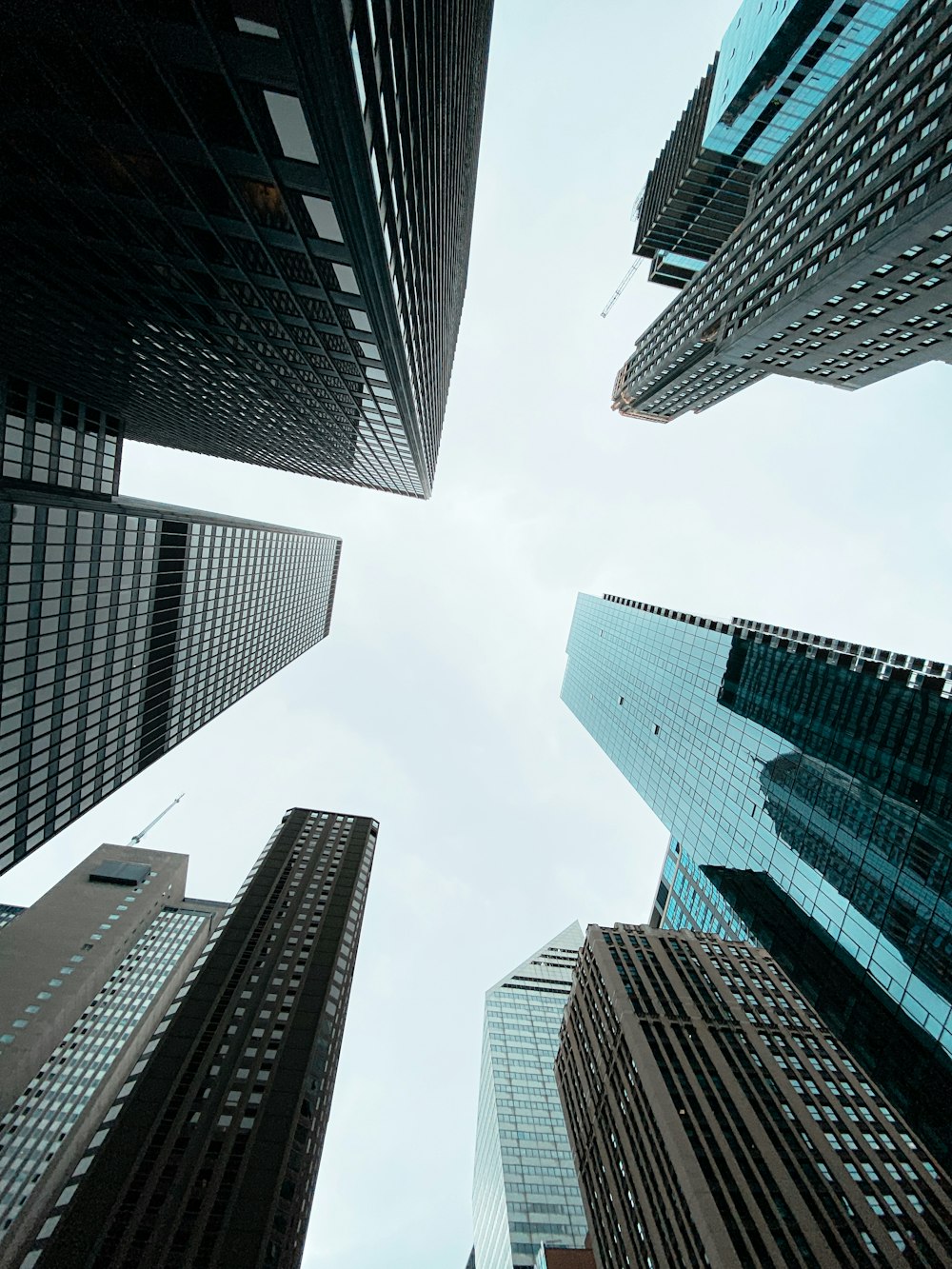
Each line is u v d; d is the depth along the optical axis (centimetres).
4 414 4034
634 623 12762
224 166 2086
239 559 7600
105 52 1652
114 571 4806
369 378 4331
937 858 4531
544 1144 11925
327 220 2358
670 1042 6894
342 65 1659
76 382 4659
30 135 2020
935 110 5744
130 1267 3891
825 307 7469
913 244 5922
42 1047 9969
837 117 7856
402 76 2441
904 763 5019
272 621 9750
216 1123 4834
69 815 4841
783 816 6619
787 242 8181
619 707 13075
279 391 5056
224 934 7212
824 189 7594
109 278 3095
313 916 7638
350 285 2894
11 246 2834
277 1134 4819
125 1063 11081
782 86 9456
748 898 7119
